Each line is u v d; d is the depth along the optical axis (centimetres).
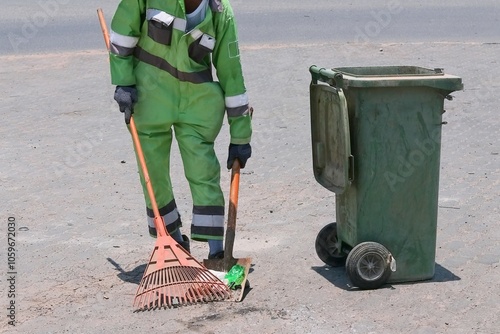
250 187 855
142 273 652
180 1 592
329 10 1897
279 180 877
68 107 1181
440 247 690
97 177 895
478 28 1694
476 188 835
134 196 838
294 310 575
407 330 543
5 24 1734
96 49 1536
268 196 828
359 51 1474
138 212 792
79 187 862
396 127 594
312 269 653
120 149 996
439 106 597
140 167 627
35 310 586
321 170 645
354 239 612
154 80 612
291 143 1011
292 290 611
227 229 629
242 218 770
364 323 554
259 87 1261
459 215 761
